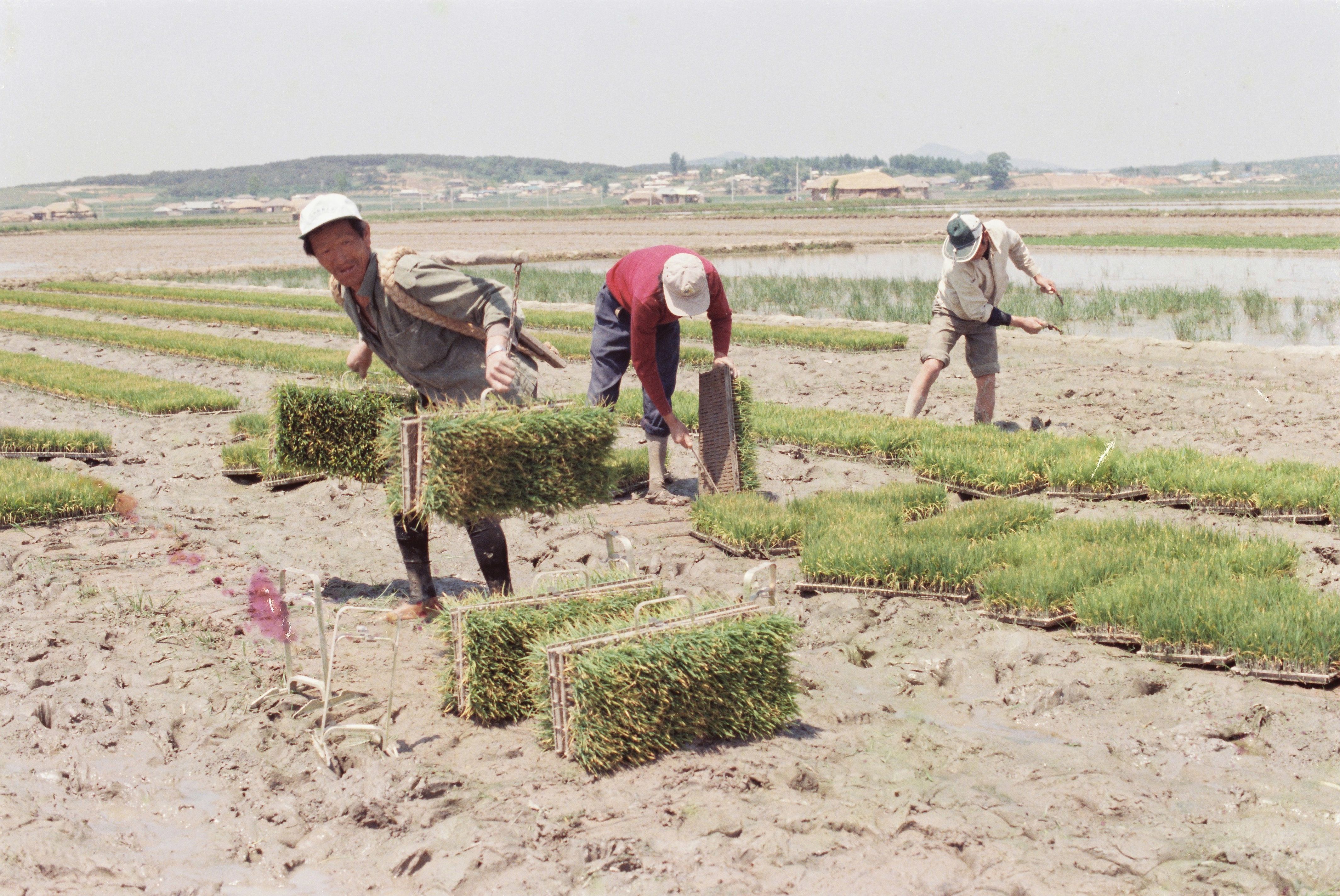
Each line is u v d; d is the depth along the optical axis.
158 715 4.92
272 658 5.62
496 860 3.67
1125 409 12.51
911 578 6.55
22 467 9.52
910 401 11.38
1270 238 45.81
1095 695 5.21
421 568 6.16
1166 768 4.49
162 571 7.11
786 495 9.19
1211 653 5.45
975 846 3.78
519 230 77.94
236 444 11.20
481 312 5.29
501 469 5.10
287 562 7.45
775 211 107.12
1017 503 7.96
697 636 4.57
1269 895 3.47
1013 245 10.89
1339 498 7.63
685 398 11.99
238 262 54.06
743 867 3.66
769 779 4.32
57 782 4.36
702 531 7.92
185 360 18.72
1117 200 123.94
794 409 11.98
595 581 5.50
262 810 4.12
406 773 4.29
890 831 3.89
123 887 3.61
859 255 47.31
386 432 5.22
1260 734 4.73
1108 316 22.08
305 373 16.88
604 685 4.30
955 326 11.15
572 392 14.29
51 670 5.46
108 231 105.94
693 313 7.62
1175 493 8.44
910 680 5.48
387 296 5.33
